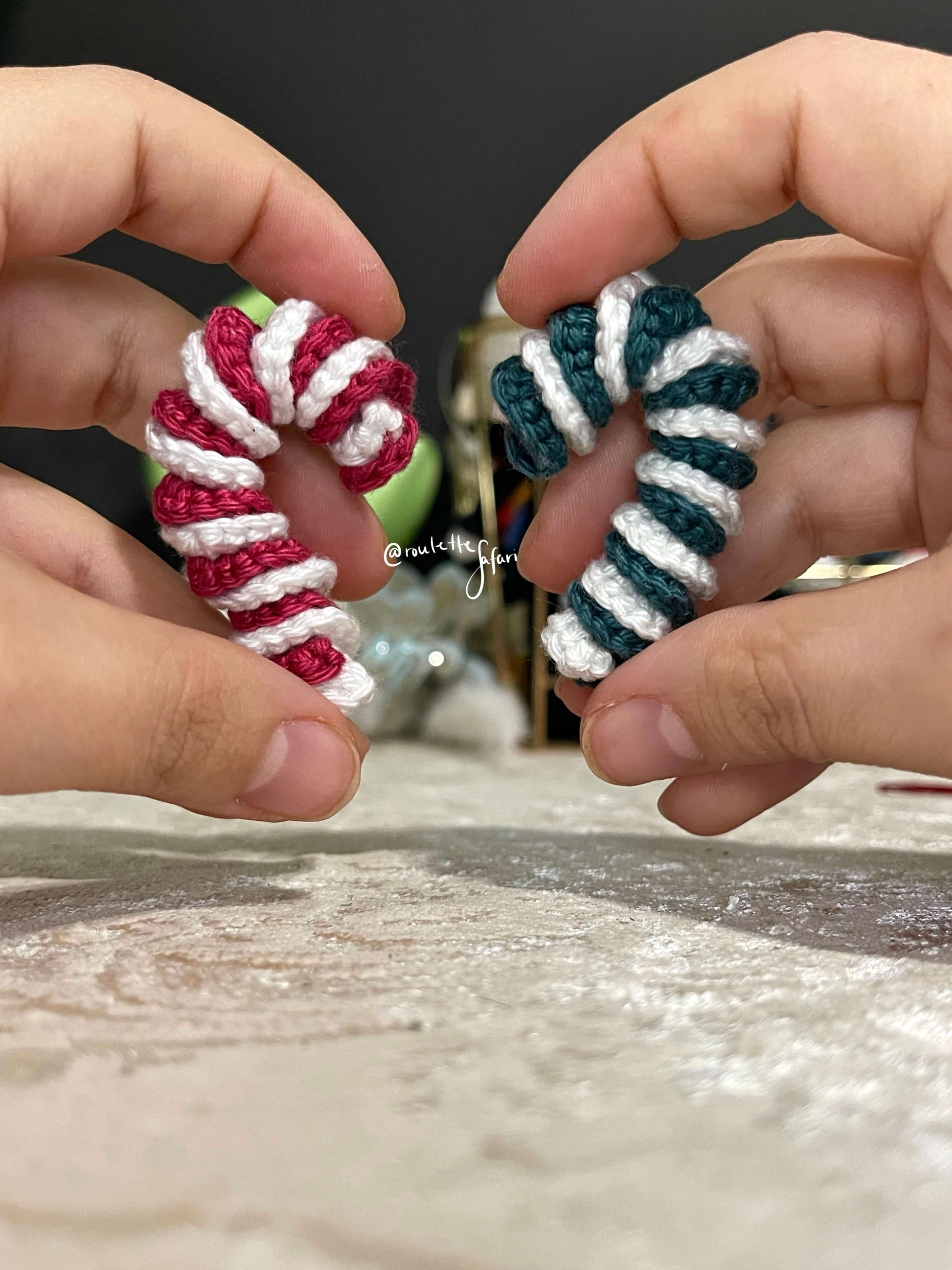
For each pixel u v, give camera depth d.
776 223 0.39
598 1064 0.07
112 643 0.10
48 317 0.15
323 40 0.41
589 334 0.12
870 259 0.14
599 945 0.10
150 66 0.41
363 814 0.19
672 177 0.13
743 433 0.12
